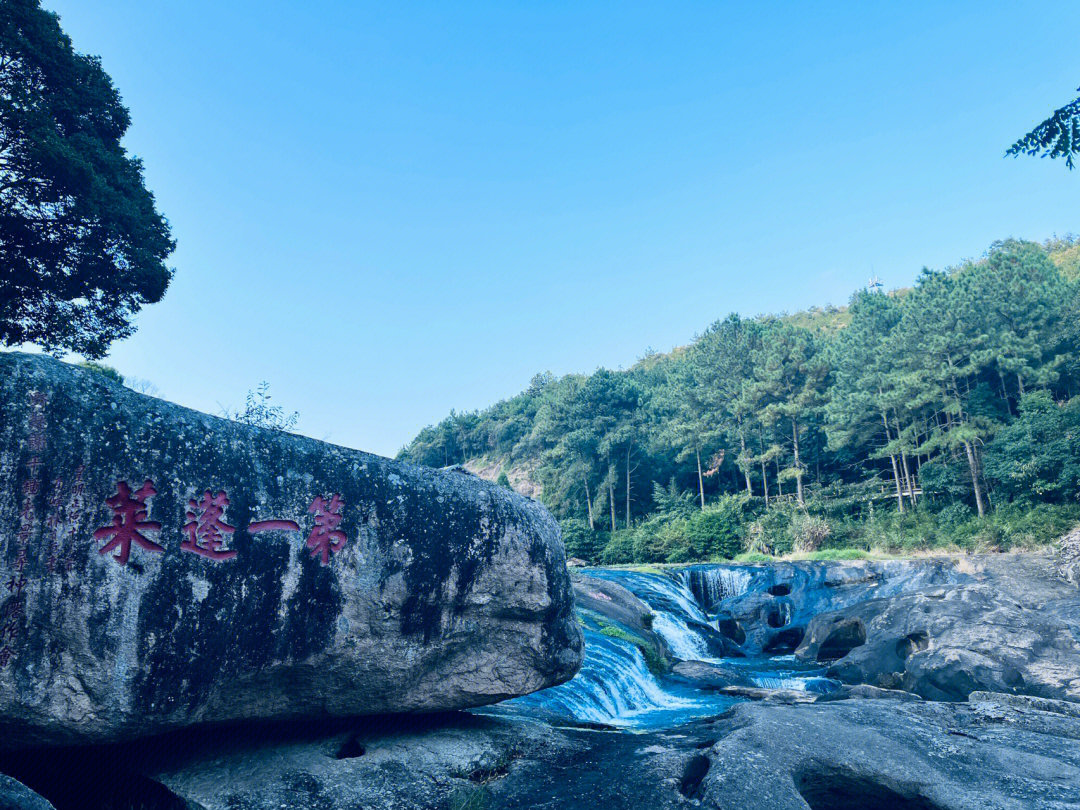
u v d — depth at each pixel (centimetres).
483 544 632
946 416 3319
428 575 591
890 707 779
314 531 534
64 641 414
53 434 423
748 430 4009
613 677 1190
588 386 4788
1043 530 2428
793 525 3247
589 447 4650
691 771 616
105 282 1659
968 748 645
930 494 3155
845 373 3634
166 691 452
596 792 579
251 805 492
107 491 438
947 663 1329
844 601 2138
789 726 666
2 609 394
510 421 7200
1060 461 2619
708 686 1357
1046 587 1894
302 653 518
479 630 632
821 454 4038
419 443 8062
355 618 546
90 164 1477
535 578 659
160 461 466
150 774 504
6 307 1538
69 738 428
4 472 402
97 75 1672
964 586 1728
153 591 448
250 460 516
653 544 3616
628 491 4512
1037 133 1043
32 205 1484
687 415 4444
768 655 1972
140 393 480
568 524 4200
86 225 1553
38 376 427
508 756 648
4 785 370
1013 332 2942
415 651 584
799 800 539
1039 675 1250
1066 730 740
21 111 1380
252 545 499
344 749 608
